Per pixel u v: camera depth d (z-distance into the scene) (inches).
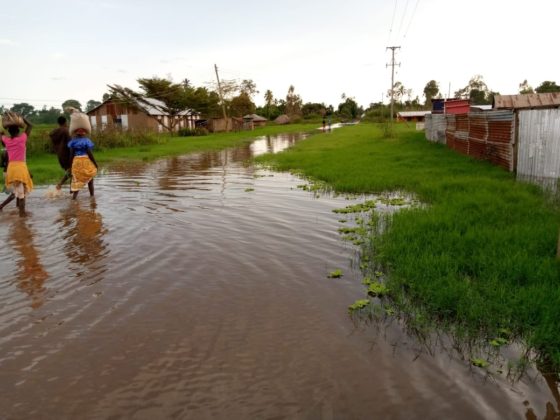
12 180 346.0
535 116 425.4
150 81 2544.3
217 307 182.2
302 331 162.9
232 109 3454.7
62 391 129.7
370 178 510.0
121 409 122.0
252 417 118.5
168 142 1465.3
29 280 212.5
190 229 303.7
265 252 252.4
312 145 1182.9
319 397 126.3
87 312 178.9
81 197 435.2
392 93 1689.2
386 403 123.7
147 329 164.7
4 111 348.2
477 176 474.9
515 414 119.6
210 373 137.6
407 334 160.9
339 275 215.9
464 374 137.1
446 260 216.4
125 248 260.8
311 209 370.0
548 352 146.3
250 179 570.6
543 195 365.1
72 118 415.8
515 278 196.4
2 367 141.5
